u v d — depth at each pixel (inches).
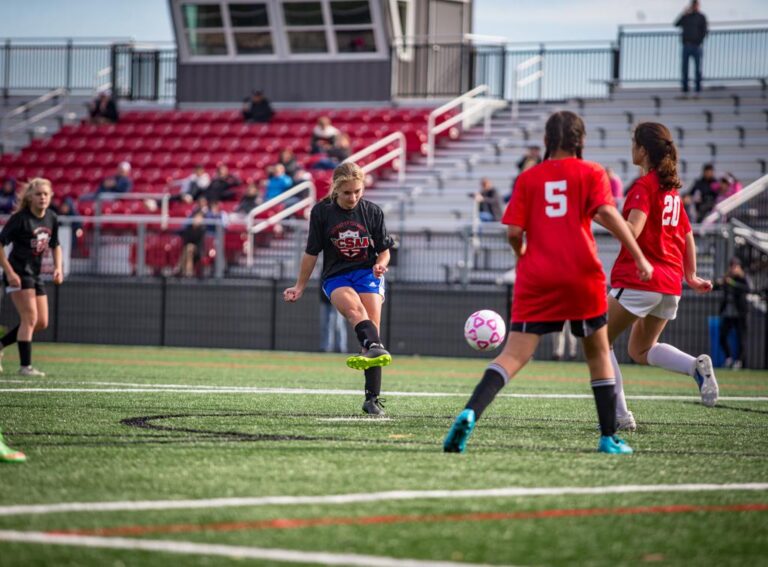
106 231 1932.8
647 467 528.1
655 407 871.1
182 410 756.6
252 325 1834.4
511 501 435.2
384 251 728.3
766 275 1659.7
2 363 1264.8
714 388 663.8
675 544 374.0
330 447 572.1
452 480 478.6
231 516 399.9
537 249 551.5
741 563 352.8
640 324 692.1
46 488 446.0
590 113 2456.9
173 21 2901.1
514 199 554.6
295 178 2153.1
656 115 2410.2
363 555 348.2
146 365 1317.7
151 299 1886.1
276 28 2819.9
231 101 2888.8
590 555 357.1
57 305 1923.0
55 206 2084.2
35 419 684.1
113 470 490.3
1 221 2076.8
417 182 2326.5
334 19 2763.3
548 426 698.8
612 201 549.0
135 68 2965.1
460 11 2893.7
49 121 2913.4
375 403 746.2
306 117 2684.5
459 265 1817.2
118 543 358.6
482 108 2600.9
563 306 549.3
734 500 449.4
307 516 401.1
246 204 2116.1
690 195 1915.6
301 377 1157.1
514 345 557.3
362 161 2391.7
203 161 2559.1
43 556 342.0
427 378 1203.2
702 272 1713.8
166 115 2822.3
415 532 380.2
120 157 2652.6
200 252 1892.2
